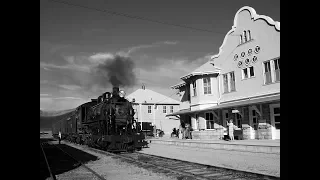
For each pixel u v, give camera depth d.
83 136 24.11
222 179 8.16
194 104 25.38
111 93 19.62
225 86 23.36
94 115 20.67
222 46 23.69
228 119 22.22
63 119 37.94
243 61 21.11
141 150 19.72
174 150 18.84
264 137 18.52
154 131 39.56
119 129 18.53
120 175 9.74
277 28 17.89
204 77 24.70
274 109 18.05
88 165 12.54
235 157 13.62
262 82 19.19
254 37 20.00
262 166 10.52
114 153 17.31
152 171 10.02
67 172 10.81
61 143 32.00
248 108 20.23
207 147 17.86
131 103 19.55
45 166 12.67
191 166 10.94
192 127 25.84
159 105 45.94
